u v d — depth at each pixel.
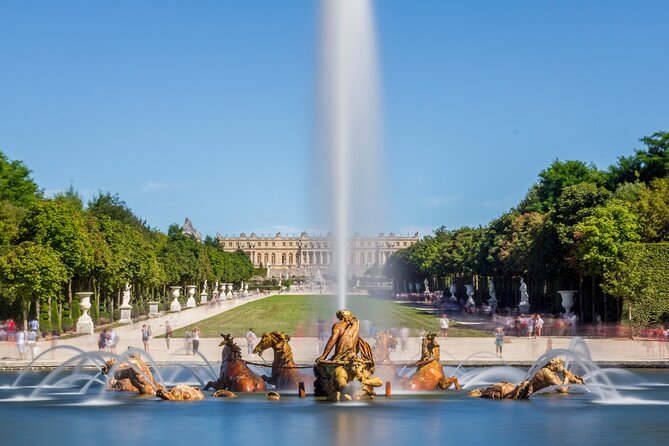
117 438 24.81
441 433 25.34
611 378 44.91
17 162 156.00
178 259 168.25
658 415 29.30
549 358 36.16
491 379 44.84
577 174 153.75
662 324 77.94
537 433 25.47
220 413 29.36
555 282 107.19
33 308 89.19
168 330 66.75
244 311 134.50
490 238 137.25
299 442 23.88
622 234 85.56
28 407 31.84
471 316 117.00
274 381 36.19
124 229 126.31
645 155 140.00
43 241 92.06
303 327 92.38
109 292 113.69
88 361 52.47
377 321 102.12
